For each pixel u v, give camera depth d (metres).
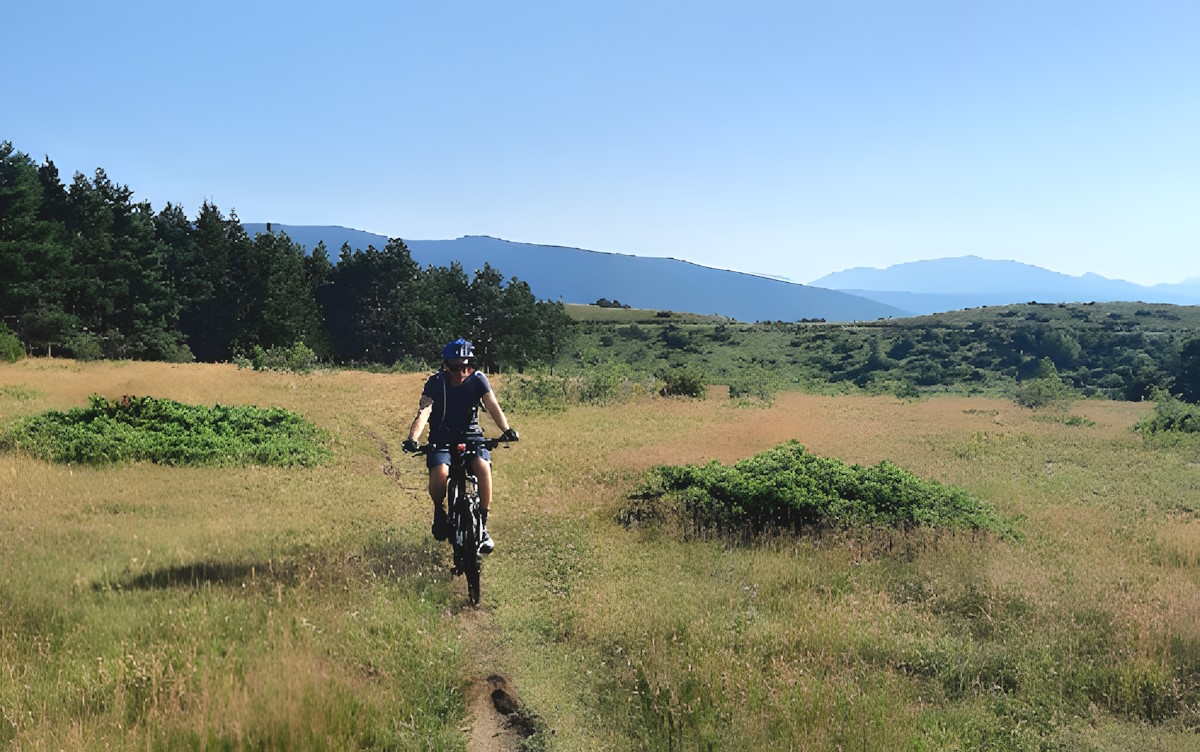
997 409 33.81
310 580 6.68
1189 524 10.51
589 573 7.59
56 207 71.00
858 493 9.84
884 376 84.19
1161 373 64.88
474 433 6.57
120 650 4.99
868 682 5.09
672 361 98.12
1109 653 5.68
